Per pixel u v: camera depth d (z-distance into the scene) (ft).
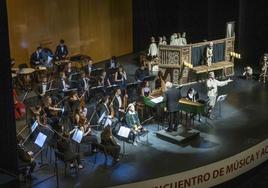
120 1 88.79
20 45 74.08
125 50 91.86
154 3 92.79
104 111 56.08
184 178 49.88
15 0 72.28
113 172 50.01
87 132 52.80
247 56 87.45
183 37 79.51
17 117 60.49
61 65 71.77
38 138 48.08
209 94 62.49
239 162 53.88
